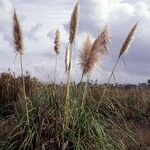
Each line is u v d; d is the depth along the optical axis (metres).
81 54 11.88
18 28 11.59
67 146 11.47
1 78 19.80
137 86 25.09
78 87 12.36
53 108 11.95
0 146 11.53
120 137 12.51
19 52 11.75
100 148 11.55
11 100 19.20
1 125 12.35
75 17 11.61
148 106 21.03
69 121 11.76
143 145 14.38
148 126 18.33
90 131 11.70
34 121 11.78
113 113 13.02
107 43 11.77
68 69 11.75
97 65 11.88
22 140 11.53
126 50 12.07
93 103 12.73
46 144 11.38
